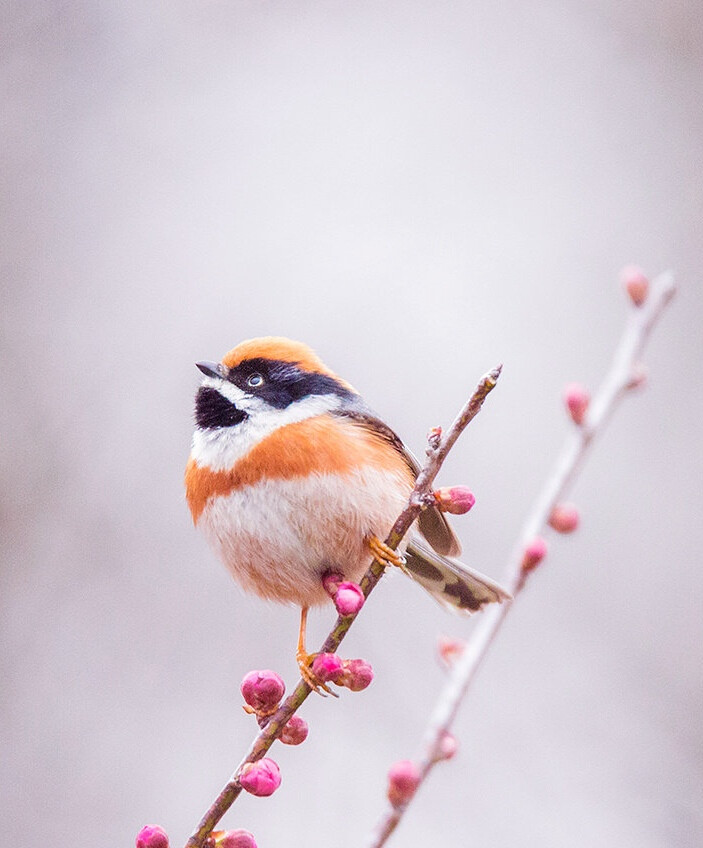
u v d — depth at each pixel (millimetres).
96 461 12359
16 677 11281
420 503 5688
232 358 7840
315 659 5652
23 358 12906
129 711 11297
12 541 11867
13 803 10680
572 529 6457
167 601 11836
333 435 7359
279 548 7324
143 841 5195
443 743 5453
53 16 14180
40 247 13672
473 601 7871
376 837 4883
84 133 14273
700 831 10945
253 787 5219
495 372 5633
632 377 6688
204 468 7543
